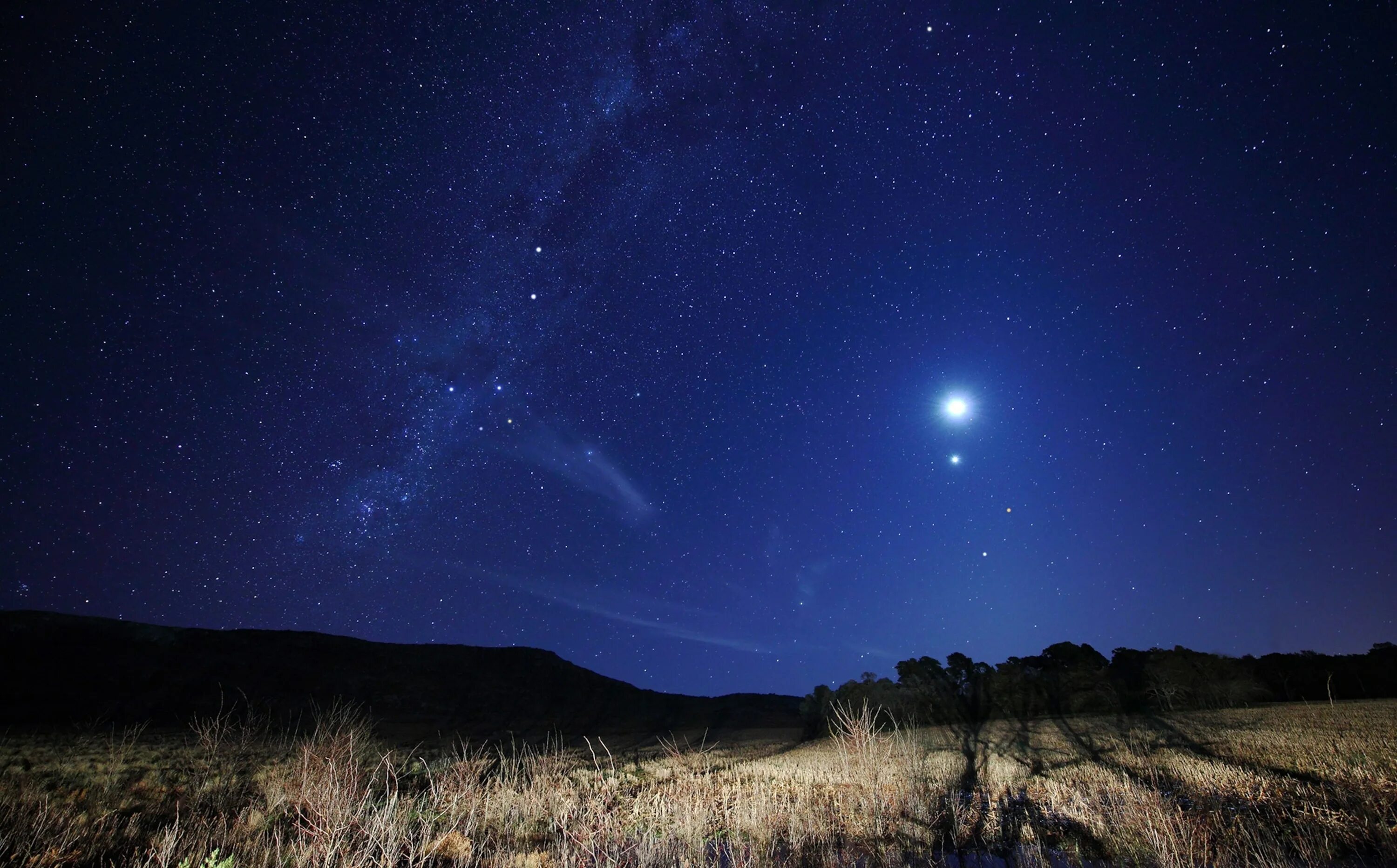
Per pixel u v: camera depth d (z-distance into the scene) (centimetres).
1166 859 745
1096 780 1350
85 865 833
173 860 837
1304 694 2788
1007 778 1517
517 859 860
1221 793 1103
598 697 4841
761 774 1670
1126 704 2897
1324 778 1151
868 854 888
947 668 3397
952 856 888
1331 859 733
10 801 1050
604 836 952
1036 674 3309
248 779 1440
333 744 1200
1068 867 817
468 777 1278
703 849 898
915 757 1402
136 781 1412
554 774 1415
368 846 823
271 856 853
